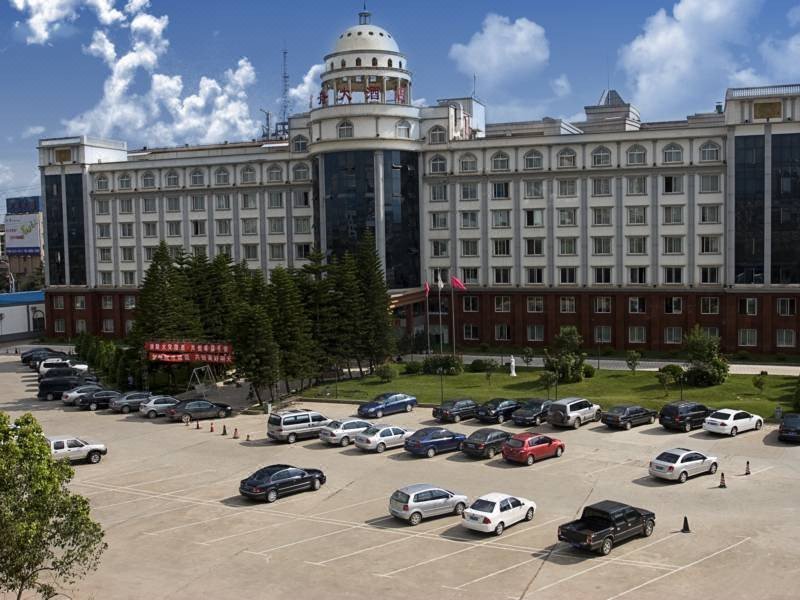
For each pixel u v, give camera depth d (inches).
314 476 1699.1
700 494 1594.5
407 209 3757.4
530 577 1213.1
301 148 4094.5
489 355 3590.1
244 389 3004.4
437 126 3769.7
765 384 2667.3
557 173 3592.5
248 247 4207.7
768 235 3292.3
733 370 3004.4
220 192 4224.9
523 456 1829.5
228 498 1660.9
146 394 2674.7
